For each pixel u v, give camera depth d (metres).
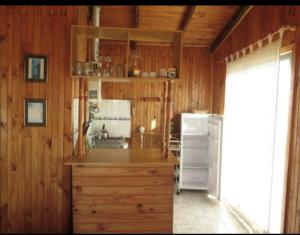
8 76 2.58
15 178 2.65
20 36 2.57
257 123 3.33
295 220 2.61
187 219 3.48
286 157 2.75
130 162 2.64
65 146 2.67
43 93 2.61
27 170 2.65
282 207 2.80
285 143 2.86
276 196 3.01
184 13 4.07
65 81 2.62
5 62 2.57
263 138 3.18
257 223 3.21
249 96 3.55
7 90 2.59
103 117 5.19
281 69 2.95
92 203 2.64
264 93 3.17
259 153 3.27
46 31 2.58
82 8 2.93
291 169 2.68
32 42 2.58
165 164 2.65
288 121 2.74
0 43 2.56
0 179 2.64
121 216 2.66
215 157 4.61
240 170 3.75
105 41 4.96
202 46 5.20
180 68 2.71
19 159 2.64
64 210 2.70
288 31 2.77
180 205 4.12
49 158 2.66
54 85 2.62
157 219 2.69
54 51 2.60
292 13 2.68
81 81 2.72
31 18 2.57
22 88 2.60
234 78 4.05
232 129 4.05
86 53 3.53
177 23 4.34
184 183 4.95
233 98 4.06
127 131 5.24
